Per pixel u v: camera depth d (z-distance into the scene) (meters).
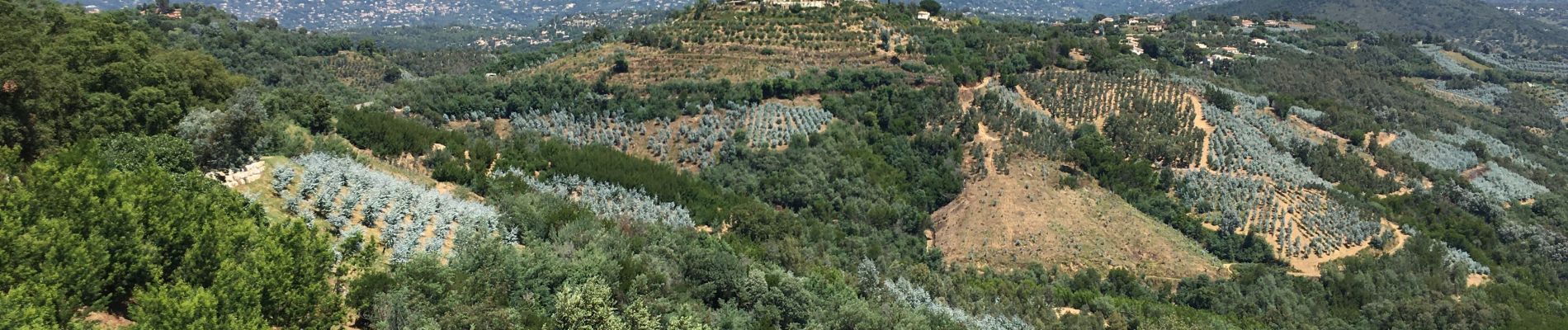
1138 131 90.06
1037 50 116.31
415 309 26.36
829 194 73.44
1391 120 122.38
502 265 30.95
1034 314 53.66
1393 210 84.12
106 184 25.59
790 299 37.62
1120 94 102.12
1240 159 87.81
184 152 35.34
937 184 78.38
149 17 128.00
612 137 84.06
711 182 75.06
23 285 20.09
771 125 86.75
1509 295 68.06
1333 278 65.31
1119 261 67.62
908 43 111.31
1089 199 76.06
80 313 21.61
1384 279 66.56
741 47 107.38
